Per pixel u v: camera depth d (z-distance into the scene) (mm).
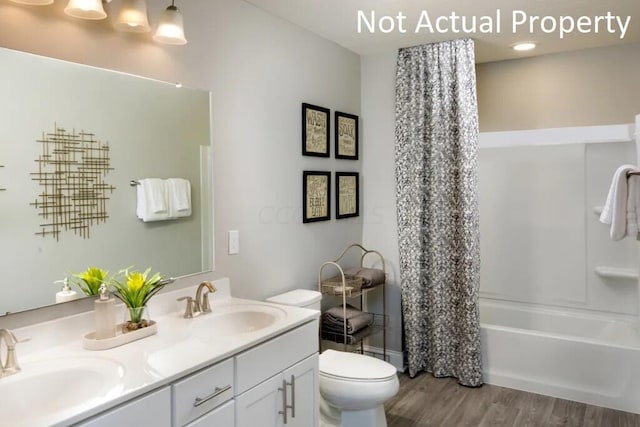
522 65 3896
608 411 2928
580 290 3715
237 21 2525
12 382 1391
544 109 3828
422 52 3428
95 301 1701
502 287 4012
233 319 2191
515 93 3936
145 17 1839
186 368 1490
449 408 2992
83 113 1798
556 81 3768
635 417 2840
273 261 2822
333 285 3109
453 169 3363
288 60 2906
